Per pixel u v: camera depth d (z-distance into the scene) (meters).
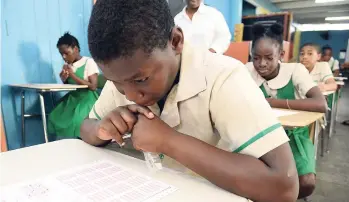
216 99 0.51
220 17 2.62
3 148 2.08
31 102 2.34
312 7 9.38
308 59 2.77
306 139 1.27
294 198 0.45
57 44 2.32
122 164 0.54
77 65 2.32
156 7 0.43
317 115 1.15
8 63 2.18
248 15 5.41
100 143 0.65
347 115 4.74
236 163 0.44
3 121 2.16
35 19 2.33
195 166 0.46
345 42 12.90
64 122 2.02
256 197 0.42
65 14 2.54
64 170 0.51
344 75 8.48
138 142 0.51
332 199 1.60
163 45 0.44
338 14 10.97
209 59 0.56
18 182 0.45
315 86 1.44
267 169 0.43
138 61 0.41
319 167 2.14
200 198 0.41
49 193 0.41
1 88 2.15
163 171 0.50
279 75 1.50
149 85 0.45
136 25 0.39
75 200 0.39
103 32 0.40
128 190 0.43
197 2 2.46
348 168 2.12
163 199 0.40
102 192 0.42
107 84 0.74
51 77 2.48
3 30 2.13
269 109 0.49
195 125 0.57
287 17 4.75
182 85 0.53
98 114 0.75
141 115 0.53
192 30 2.50
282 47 1.51
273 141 0.45
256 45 1.45
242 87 0.50
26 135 2.33
